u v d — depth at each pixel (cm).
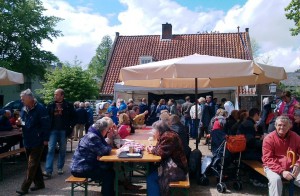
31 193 655
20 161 1030
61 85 2627
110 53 2848
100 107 1130
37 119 646
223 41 2838
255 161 691
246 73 662
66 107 806
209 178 784
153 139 759
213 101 1565
